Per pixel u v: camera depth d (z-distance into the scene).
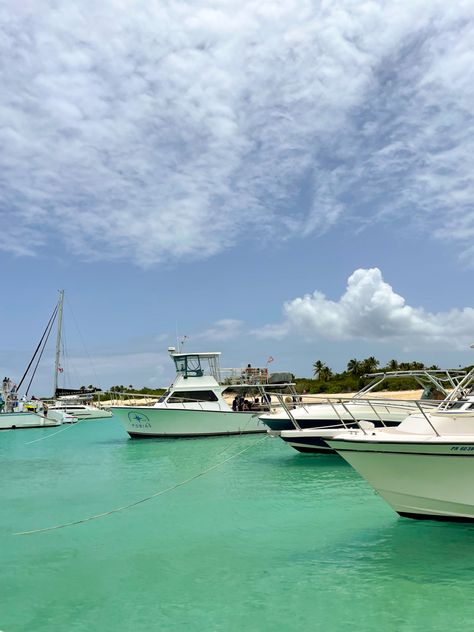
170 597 6.98
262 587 7.15
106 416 48.50
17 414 40.09
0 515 11.80
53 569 8.15
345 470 15.71
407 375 13.03
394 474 9.23
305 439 17.92
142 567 8.10
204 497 12.77
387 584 7.05
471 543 8.48
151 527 10.30
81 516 11.52
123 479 16.09
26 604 6.91
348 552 8.33
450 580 7.12
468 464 8.63
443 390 12.70
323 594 6.84
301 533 9.43
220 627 6.10
